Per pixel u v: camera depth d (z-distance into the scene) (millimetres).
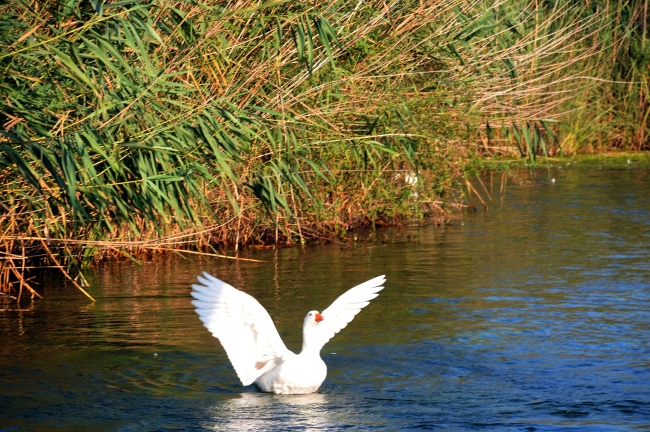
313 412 8703
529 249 17797
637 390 9312
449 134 19328
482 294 13930
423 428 8227
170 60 14055
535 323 12141
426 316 12586
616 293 13883
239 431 8180
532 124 19375
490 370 10062
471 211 23281
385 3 16312
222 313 9125
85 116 11859
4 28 10562
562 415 8578
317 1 15172
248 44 14742
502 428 8219
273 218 16172
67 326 12148
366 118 16438
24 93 11453
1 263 14125
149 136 12297
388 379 9781
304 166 17875
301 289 14367
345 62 16953
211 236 18094
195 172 13438
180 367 10266
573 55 32125
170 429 8250
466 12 18031
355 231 20531
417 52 17891
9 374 9992
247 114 13625
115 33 11766
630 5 35156
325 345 11172
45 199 12125
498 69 19188
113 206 12711
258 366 9359
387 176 20609
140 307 13242
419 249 18031
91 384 9633
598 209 22875
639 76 35219
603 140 35844
